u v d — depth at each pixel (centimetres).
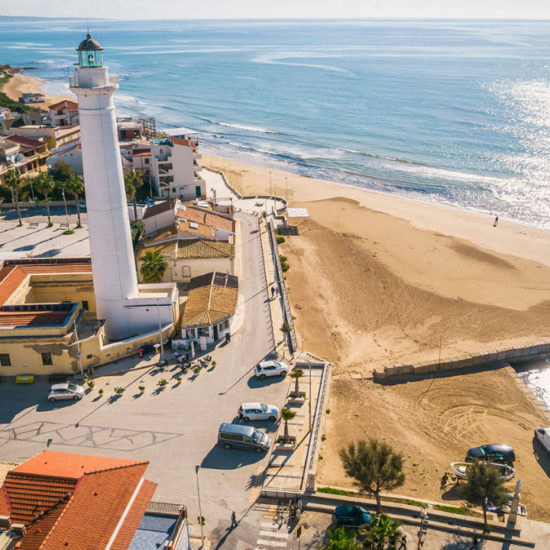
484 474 3747
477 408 5400
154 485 3184
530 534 3716
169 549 2944
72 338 5362
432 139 17388
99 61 4922
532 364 6303
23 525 2675
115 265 5628
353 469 3766
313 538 3591
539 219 11225
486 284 8181
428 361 6016
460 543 3619
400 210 11606
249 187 13025
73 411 4828
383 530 3192
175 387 5197
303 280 8194
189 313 6100
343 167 14950
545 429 4916
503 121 19450
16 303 5775
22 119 15575
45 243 8806
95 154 5150
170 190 11188
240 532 3625
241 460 4297
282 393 5166
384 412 5259
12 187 9412
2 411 4828
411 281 8231
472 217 11269
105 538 2695
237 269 8038
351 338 6638
